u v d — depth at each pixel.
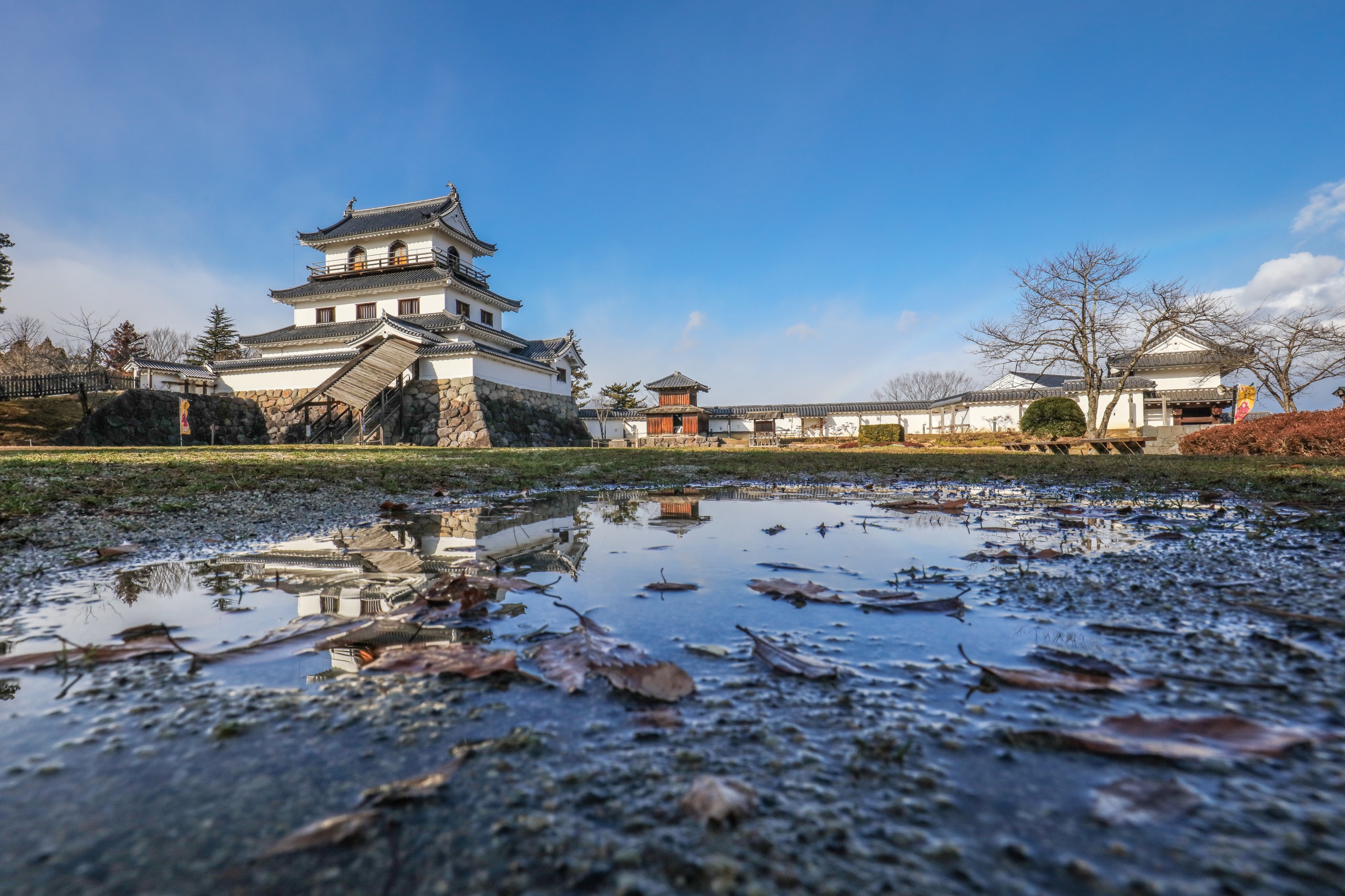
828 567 1.90
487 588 1.62
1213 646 1.11
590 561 2.01
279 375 22.19
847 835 0.60
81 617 1.36
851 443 28.67
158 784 0.68
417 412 20.69
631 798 0.66
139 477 4.20
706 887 0.53
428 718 0.85
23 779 0.69
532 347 28.58
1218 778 0.68
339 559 2.07
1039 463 8.23
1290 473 5.04
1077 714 0.85
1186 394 30.78
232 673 1.02
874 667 1.04
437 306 25.22
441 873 0.54
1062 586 1.59
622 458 9.96
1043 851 0.57
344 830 0.60
